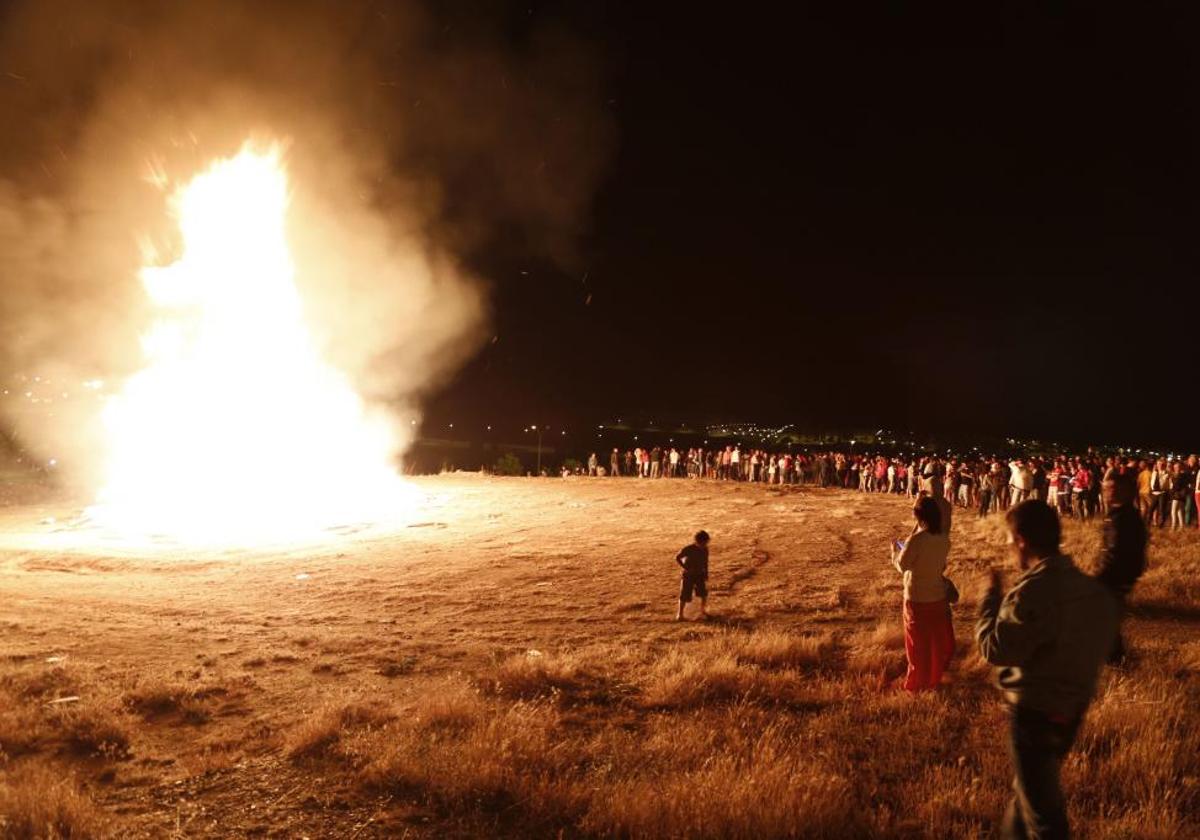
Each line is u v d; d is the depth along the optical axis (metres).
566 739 6.86
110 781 6.45
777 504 28.19
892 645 9.71
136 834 5.41
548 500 29.91
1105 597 3.93
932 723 6.95
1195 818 5.12
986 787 5.61
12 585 16.16
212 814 5.69
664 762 6.21
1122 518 7.16
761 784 5.48
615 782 5.80
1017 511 4.16
